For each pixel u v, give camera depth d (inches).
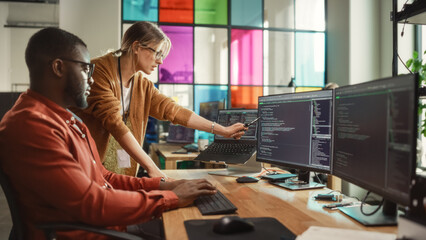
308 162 57.1
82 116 70.1
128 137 65.7
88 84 45.9
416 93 31.8
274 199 51.9
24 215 39.1
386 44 183.5
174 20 194.9
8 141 37.2
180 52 196.2
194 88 197.9
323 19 210.8
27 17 428.5
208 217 42.9
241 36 202.5
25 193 38.6
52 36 41.6
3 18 425.7
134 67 73.1
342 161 47.9
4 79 438.9
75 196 37.4
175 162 119.2
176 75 196.2
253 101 204.4
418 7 86.9
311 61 210.1
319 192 56.7
